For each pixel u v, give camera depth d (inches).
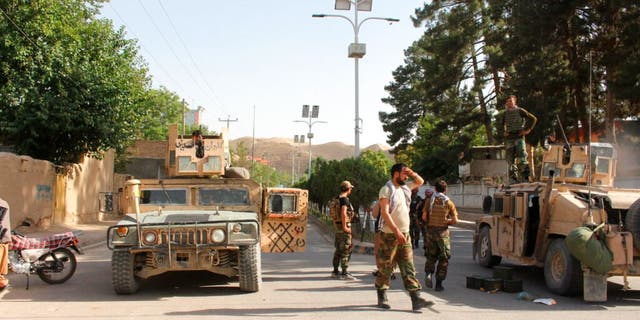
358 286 408.8
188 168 430.6
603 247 344.8
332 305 334.0
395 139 2507.4
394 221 312.5
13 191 848.9
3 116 975.6
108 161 1427.2
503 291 392.5
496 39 1437.0
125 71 1104.2
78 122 1018.7
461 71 1690.5
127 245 350.0
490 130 1769.2
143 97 1159.0
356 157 877.2
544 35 1107.9
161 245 347.6
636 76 983.6
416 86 1905.8
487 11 1465.3
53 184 1009.5
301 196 431.2
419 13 1759.4
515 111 543.8
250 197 431.5
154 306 329.7
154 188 429.4
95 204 1299.2
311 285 413.4
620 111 1343.5
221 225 351.9
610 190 406.6
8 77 968.3
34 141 1009.5
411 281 314.0
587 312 326.0
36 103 962.7
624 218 391.2
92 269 506.6
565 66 1184.2
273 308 323.9
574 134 1302.9
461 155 1811.0
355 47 1036.5
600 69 1198.3
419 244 800.9
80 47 1034.1
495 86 1669.5
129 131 1128.8
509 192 467.8
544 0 1064.8
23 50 945.5
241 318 296.4
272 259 593.3
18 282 426.3
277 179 4325.8
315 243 826.2
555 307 340.2
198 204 425.4
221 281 423.8
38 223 930.7
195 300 348.8
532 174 541.0
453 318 300.8
